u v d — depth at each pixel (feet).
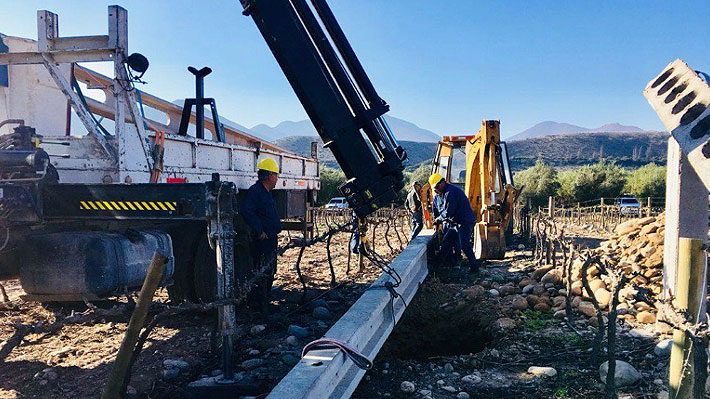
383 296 15.79
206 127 37.70
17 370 13.89
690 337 8.00
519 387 13.42
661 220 26.02
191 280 18.75
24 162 12.96
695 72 11.76
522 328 18.28
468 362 15.33
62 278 13.02
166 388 13.17
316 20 19.21
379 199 19.53
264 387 13.24
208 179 21.36
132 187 13.20
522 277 27.12
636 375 13.11
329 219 73.82
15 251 13.78
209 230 12.65
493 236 32.94
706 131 8.78
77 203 13.52
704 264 8.91
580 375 13.83
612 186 139.33
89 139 15.55
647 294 19.04
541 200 142.72
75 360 14.65
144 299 9.09
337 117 19.21
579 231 55.21
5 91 18.95
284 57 18.94
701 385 8.16
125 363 9.16
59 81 15.61
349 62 19.34
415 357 19.21
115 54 15.39
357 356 11.34
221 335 12.73
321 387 9.98
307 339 17.43
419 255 23.38
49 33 15.62
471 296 22.43
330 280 27.20
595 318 18.13
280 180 29.66
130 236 14.16
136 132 16.19
